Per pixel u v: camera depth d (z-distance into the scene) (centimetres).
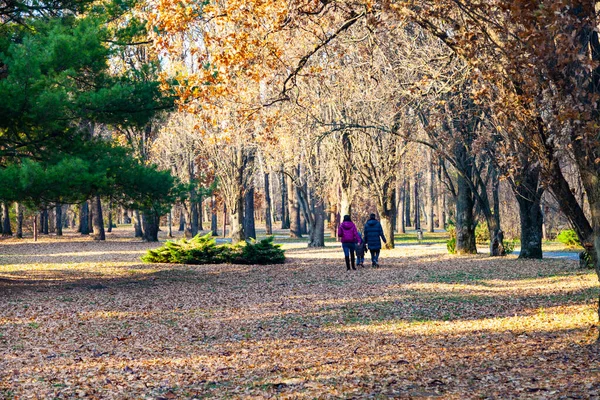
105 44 2075
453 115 2281
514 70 890
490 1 916
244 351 1001
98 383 802
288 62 1529
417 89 1786
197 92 1241
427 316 1290
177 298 1681
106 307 1506
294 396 718
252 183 4969
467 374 782
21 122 1670
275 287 1906
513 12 762
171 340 1105
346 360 909
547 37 754
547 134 912
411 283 1866
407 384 750
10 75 1593
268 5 1147
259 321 1295
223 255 2834
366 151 3562
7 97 1553
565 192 946
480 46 936
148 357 965
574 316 1157
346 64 2647
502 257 2727
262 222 10794
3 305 1503
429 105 2167
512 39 910
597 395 638
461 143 2505
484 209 2853
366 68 2186
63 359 948
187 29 1162
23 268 2573
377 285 1855
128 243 4522
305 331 1170
